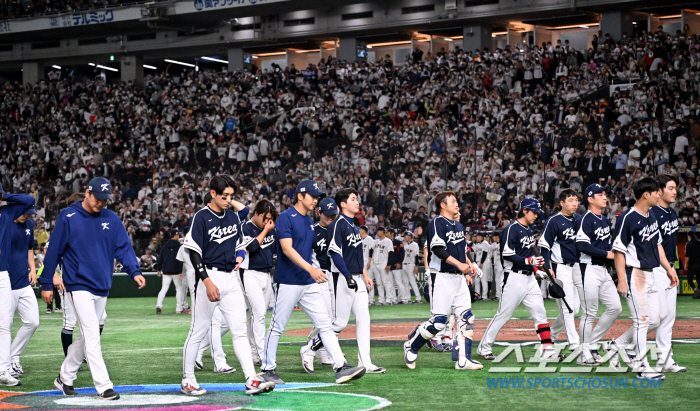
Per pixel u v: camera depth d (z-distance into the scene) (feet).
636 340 22.49
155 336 37.45
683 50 85.97
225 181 19.70
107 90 123.95
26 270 24.61
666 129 66.33
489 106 86.89
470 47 108.99
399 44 120.26
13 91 131.03
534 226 64.28
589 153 66.80
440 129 73.82
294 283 21.39
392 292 62.23
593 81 88.17
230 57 125.90
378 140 76.43
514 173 68.13
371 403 18.63
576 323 39.70
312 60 128.88
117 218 20.76
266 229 25.68
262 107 106.73
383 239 61.62
